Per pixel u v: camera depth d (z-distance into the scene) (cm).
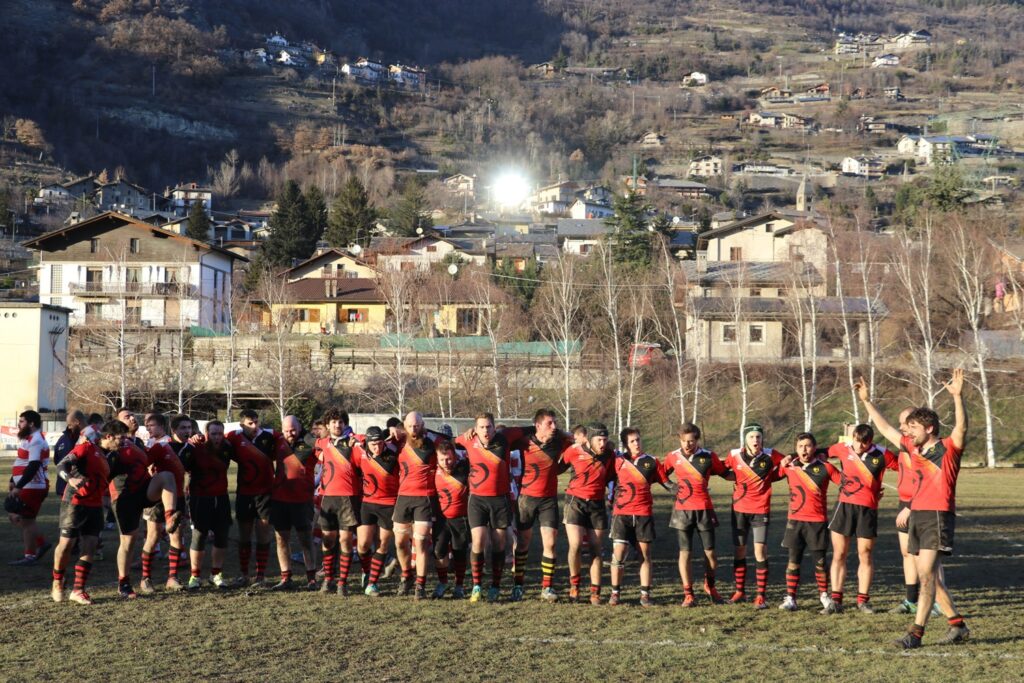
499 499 1304
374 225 11462
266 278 8025
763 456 1300
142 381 5919
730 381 5906
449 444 1323
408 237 11162
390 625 1152
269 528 1398
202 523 1358
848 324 6275
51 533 1848
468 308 7188
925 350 5453
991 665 990
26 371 5247
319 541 1633
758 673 961
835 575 1264
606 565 1627
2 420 5191
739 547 1326
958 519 2306
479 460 1302
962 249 5753
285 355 5969
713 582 1323
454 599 1323
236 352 6172
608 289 5856
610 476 1323
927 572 1073
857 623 1191
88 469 1241
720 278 6800
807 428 5241
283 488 1359
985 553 1759
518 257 9806
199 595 1320
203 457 1352
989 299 6556
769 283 6781
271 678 927
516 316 6812
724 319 6312
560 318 6284
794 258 6500
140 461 1295
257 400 6116
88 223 7794
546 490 1326
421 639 1084
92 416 1485
